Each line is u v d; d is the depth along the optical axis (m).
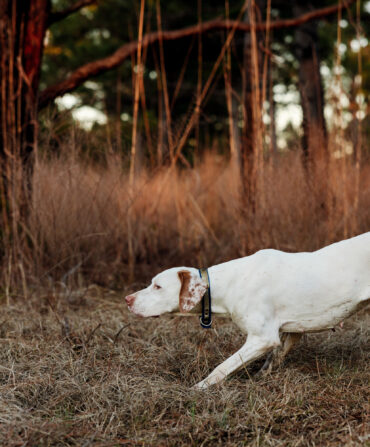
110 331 3.43
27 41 4.76
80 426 2.20
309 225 4.38
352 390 2.50
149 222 5.18
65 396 2.45
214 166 5.89
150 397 2.43
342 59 10.86
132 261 4.80
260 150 4.52
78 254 4.53
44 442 2.05
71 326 3.53
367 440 1.98
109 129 4.90
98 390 2.50
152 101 13.48
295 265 2.59
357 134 4.46
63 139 4.62
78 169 4.57
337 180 4.39
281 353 2.85
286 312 2.58
